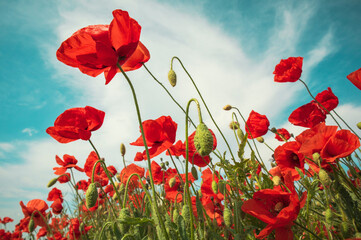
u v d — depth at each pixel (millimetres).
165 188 399
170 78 318
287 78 453
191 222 187
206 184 333
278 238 203
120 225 215
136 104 190
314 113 416
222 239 210
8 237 831
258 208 210
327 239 245
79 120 322
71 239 552
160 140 296
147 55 274
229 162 328
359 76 261
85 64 219
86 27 219
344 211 245
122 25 209
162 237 192
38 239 668
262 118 458
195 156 357
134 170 426
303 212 308
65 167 539
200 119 185
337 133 252
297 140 302
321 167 242
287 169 329
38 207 602
